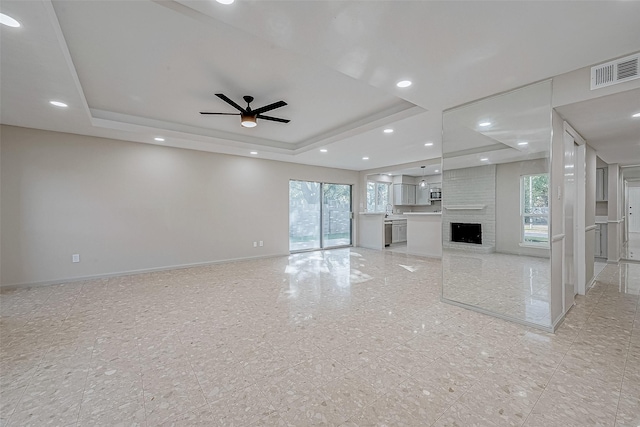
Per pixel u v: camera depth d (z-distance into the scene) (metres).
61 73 2.47
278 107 3.46
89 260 4.53
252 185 6.38
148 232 5.06
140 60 2.60
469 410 1.57
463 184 3.23
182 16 2.01
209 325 2.73
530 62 2.29
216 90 3.26
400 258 6.48
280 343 2.36
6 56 2.19
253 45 2.38
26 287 4.06
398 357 2.13
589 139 3.67
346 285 4.14
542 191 2.64
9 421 1.51
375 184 9.15
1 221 3.95
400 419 1.51
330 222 8.09
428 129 4.20
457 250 3.34
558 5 1.64
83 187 4.48
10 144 3.98
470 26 1.84
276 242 6.77
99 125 3.96
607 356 2.13
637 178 7.12
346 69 2.40
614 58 2.21
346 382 1.83
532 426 1.45
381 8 1.67
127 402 1.66
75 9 1.91
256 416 1.54
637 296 3.55
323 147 5.46
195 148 5.43
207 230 5.73
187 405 1.63
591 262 4.09
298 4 1.63
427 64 2.32
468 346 2.30
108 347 2.31
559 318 2.76
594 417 1.51
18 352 2.23
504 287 2.95
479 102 3.03
